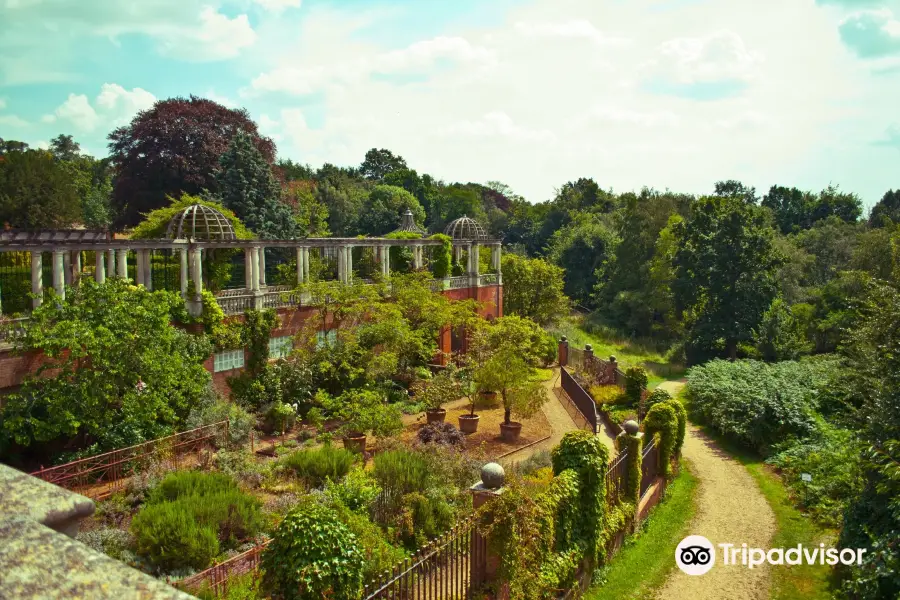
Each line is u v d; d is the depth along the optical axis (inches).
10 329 663.8
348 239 1163.3
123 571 63.4
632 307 2118.6
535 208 3713.1
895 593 408.2
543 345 1385.3
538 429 936.9
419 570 344.2
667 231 2118.6
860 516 509.0
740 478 778.2
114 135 1729.8
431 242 1421.0
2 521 69.4
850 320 1482.5
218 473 602.2
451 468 626.8
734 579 499.8
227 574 422.9
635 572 509.0
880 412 534.0
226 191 1630.2
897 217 2442.2
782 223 2920.8
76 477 621.9
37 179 1589.6
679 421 767.1
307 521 327.6
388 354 1007.6
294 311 1016.9
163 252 1205.1
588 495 474.6
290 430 893.2
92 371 657.6
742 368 1103.0
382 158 3996.1
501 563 367.2
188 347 804.6
